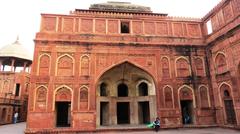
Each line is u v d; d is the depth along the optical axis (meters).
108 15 9.22
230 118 7.96
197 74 9.11
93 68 8.41
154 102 9.35
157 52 9.02
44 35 8.37
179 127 8.28
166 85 8.75
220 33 8.50
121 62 8.66
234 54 7.72
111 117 9.56
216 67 8.82
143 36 9.06
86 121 7.86
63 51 8.38
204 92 8.98
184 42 9.30
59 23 8.66
